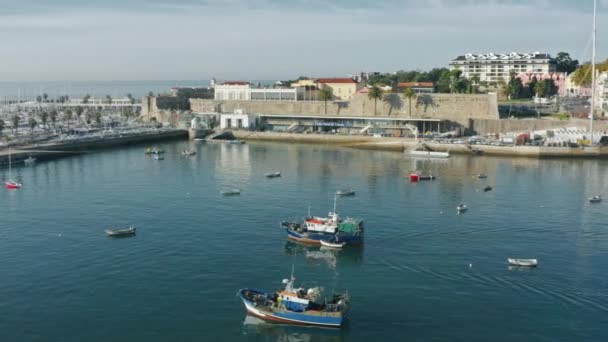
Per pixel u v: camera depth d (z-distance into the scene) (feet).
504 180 604.49
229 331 258.98
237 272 325.21
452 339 251.19
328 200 502.79
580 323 264.31
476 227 415.44
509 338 251.80
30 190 542.16
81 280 310.65
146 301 285.43
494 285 306.96
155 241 379.35
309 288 299.38
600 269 329.52
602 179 610.65
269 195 523.29
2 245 369.91
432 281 312.91
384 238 389.19
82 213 452.76
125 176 622.95
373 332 258.37
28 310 274.57
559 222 430.20
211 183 581.94
